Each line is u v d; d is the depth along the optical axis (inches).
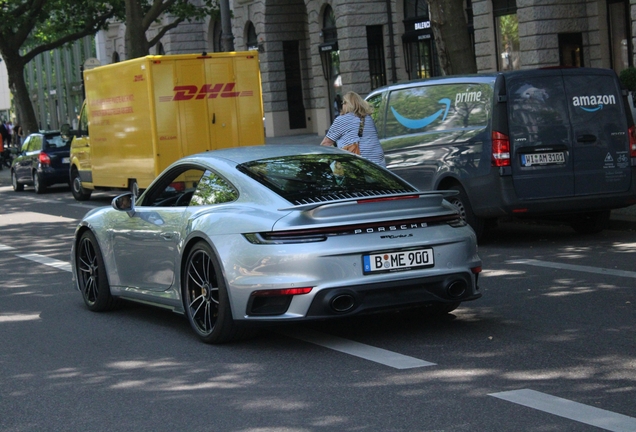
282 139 1813.5
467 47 746.8
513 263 465.4
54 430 234.2
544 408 230.4
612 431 212.2
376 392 251.4
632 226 563.8
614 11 1221.7
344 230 293.4
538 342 300.2
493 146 512.4
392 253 296.5
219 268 304.5
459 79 540.1
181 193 349.1
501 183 510.0
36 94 3250.5
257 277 293.7
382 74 1672.0
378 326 333.4
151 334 342.6
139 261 358.6
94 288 393.4
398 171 570.6
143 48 1352.1
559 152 514.6
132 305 406.3
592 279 407.8
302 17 1962.4
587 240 532.4
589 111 520.1
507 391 246.2
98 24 1804.9
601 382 251.9
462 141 530.3
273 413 237.5
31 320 385.1
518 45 1307.8
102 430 231.8
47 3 1772.9
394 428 220.7
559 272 430.3
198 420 235.1
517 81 513.0
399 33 1652.3
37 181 1234.6
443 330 323.3
